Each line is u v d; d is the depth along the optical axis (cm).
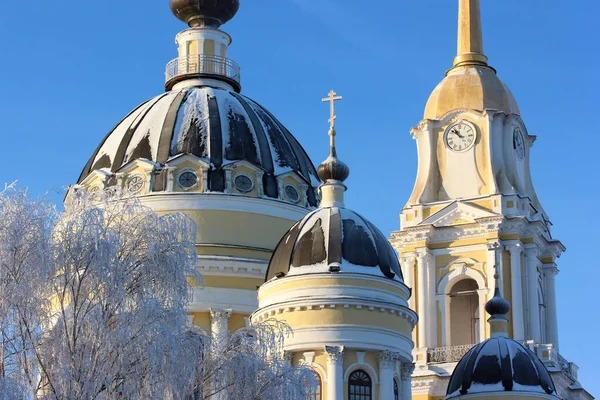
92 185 9412
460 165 11288
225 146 9425
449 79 11588
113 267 6378
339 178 8612
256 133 9600
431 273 11069
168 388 6212
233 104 9731
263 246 9144
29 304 6247
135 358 6206
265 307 8100
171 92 9906
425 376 10644
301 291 8006
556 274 11350
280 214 9306
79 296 6350
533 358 8494
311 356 7919
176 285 6556
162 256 6569
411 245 11138
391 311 8088
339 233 8206
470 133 11319
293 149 9806
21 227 6369
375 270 8131
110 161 9512
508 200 11050
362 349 7950
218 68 10088
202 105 9638
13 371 6156
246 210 9181
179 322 6391
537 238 11050
